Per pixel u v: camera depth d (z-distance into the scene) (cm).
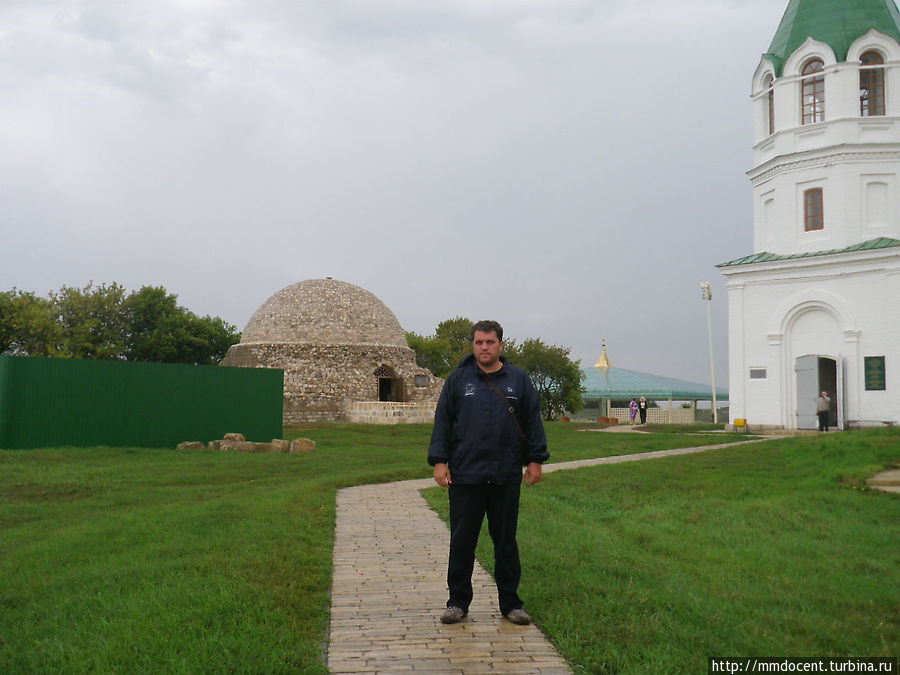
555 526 998
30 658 499
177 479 1580
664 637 542
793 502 1226
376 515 1106
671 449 2344
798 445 1952
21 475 1579
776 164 3077
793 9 3134
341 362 4106
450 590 600
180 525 961
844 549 902
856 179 2881
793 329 3002
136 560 766
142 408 2219
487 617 607
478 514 593
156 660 487
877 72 2938
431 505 1192
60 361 2103
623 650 519
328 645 541
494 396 593
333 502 1212
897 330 2716
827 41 2941
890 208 2870
